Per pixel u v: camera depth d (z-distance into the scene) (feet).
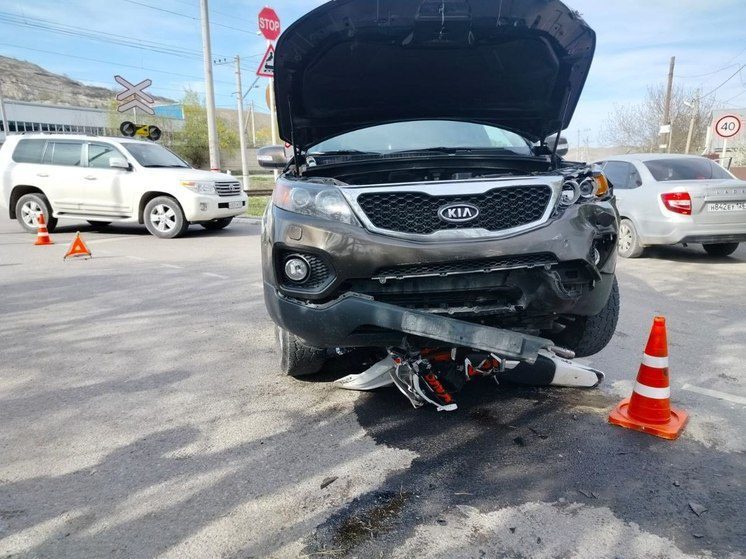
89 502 8.30
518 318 9.91
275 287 9.91
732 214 24.71
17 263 27.09
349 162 11.69
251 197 63.62
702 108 114.42
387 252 9.08
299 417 10.96
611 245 10.22
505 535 7.42
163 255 29.17
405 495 8.36
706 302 19.26
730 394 11.73
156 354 14.58
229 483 8.75
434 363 10.95
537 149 13.51
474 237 9.29
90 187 35.81
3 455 9.66
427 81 12.73
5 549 7.30
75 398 11.95
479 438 10.03
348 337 9.45
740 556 6.95
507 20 11.07
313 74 11.93
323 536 7.47
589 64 11.81
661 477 8.70
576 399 11.57
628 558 6.94
